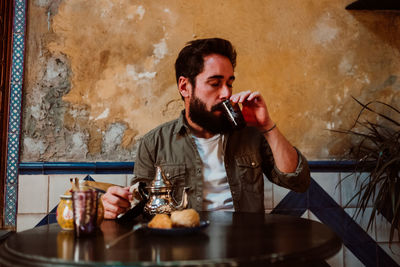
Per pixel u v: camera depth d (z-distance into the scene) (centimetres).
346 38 253
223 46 180
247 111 167
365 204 225
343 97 249
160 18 234
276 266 81
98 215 118
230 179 182
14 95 217
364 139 238
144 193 137
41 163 214
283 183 179
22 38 220
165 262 77
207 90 174
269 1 246
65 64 223
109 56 228
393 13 259
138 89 229
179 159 185
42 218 213
